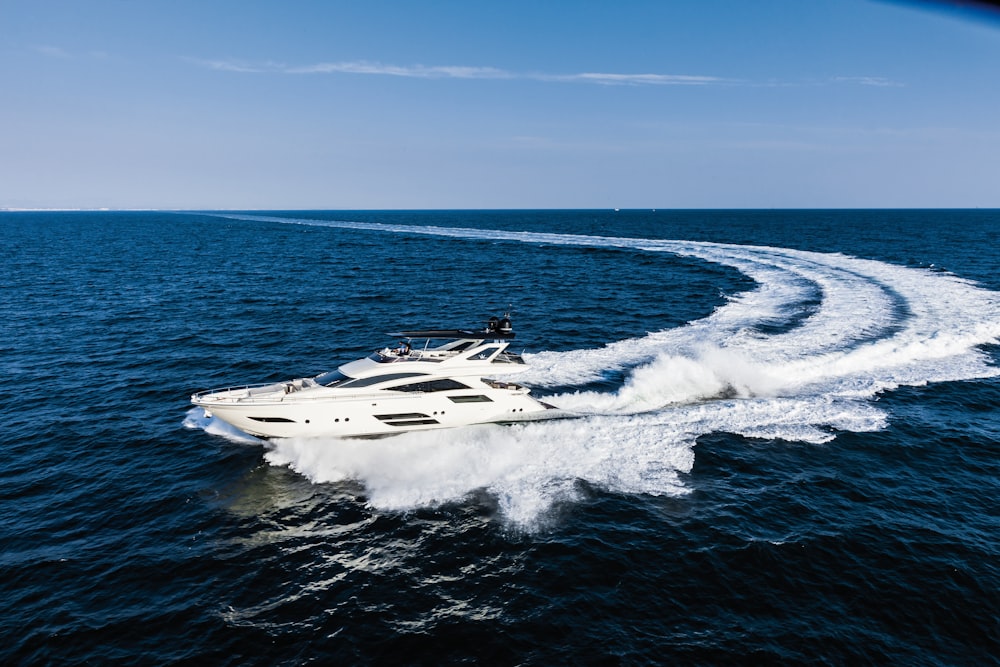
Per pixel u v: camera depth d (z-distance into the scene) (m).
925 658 10.41
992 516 14.60
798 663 10.29
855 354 24.69
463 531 13.81
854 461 17.06
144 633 10.90
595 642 10.72
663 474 16.17
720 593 11.95
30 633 10.84
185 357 27.94
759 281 45.69
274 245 93.62
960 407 20.59
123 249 87.75
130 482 16.14
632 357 26.20
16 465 17.16
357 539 13.59
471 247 85.19
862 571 12.56
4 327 33.94
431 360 18.92
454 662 10.30
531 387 22.48
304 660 10.34
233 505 14.95
